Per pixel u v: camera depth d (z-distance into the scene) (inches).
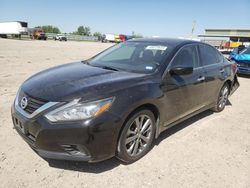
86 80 126.3
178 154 142.9
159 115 139.6
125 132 120.8
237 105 250.4
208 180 121.3
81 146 108.0
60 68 157.6
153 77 137.9
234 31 1605.6
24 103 119.0
